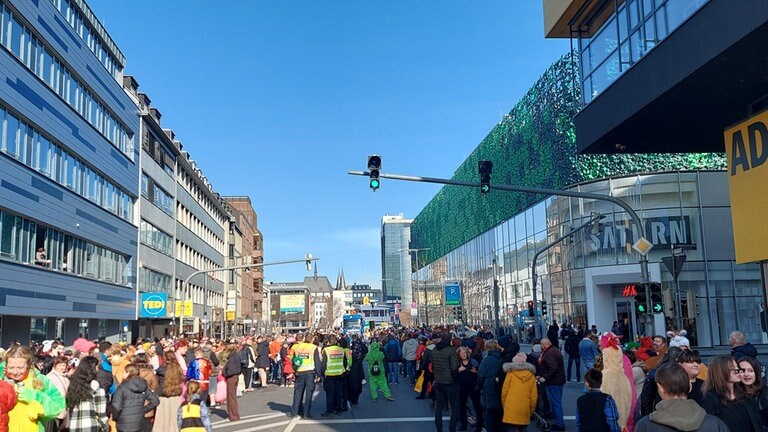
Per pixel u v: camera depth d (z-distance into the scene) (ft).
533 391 33.35
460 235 262.67
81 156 110.32
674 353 25.03
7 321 90.38
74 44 107.96
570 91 146.82
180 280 185.37
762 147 50.65
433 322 313.12
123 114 135.74
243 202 369.09
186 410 30.66
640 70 55.83
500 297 202.69
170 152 176.14
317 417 51.85
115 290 127.75
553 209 154.20
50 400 23.77
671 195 128.57
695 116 57.77
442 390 41.06
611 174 134.92
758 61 45.88
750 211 51.93
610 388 29.63
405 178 56.95
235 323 263.49
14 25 85.92
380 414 52.65
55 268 100.68
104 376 36.40
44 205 94.68
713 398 17.42
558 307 151.02
